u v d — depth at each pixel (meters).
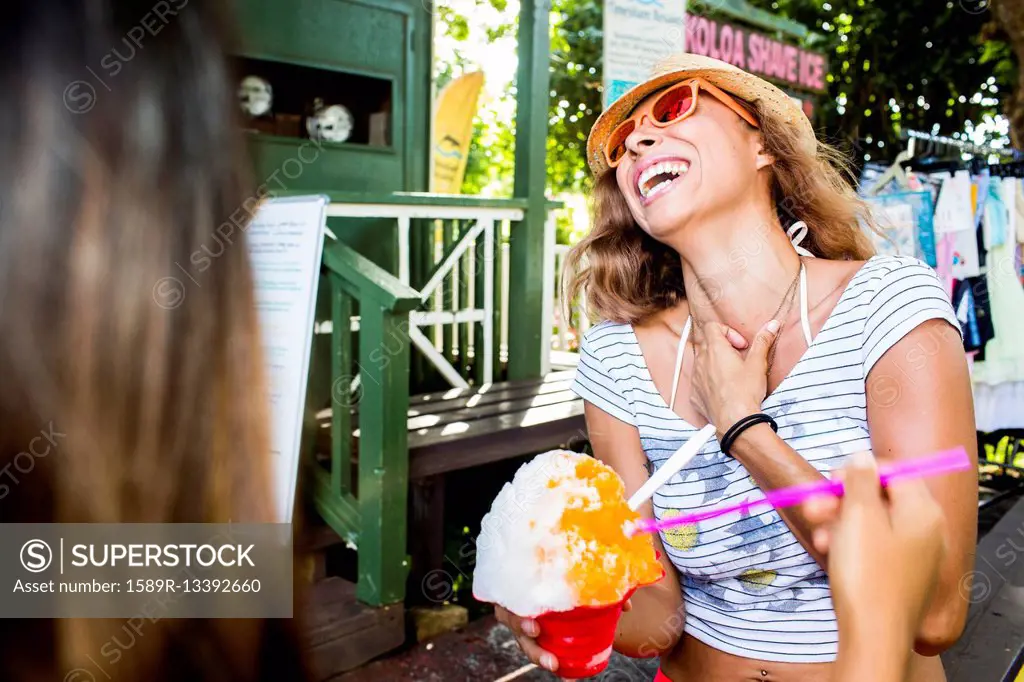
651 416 1.73
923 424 1.39
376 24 5.29
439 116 6.77
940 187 5.11
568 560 1.24
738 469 1.56
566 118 10.77
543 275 5.76
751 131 1.70
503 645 3.54
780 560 1.54
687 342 1.71
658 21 5.45
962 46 9.50
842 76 10.23
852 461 0.98
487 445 4.12
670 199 1.63
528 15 5.39
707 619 1.66
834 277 1.60
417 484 3.99
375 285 3.24
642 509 1.71
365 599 3.37
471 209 5.27
